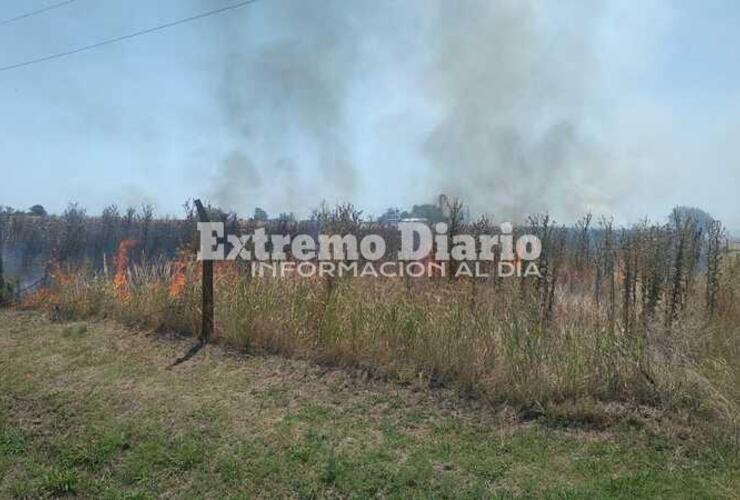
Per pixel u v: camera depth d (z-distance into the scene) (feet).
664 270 20.40
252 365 19.44
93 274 30.66
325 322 20.26
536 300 20.01
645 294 19.92
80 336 23.90
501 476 12.10
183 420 15.15
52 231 38.14
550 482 11.84
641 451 13.09
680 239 21.07
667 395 15.03
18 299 31.45
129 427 14.80
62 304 28.86
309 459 12.89
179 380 18.19
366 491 11.62
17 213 42.80
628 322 18.15
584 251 27.12
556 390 15.38
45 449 14.12
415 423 14.79
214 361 20.01
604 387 15.40
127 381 18.15
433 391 16.63
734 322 19.40
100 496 12.03
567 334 17.29
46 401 16.80
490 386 15.99
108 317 26.99
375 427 14.56
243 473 12.50
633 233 23.65
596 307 20.11
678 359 16.19
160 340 22.80
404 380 17.30
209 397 16.66
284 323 21.11
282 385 17.53
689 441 13.35
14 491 12.34
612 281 21.29
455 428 14.46
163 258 29.58
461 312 18.95
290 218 29.14
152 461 13.12
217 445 13.71
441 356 17.58
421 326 18.72
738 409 14.33
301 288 22.57
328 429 14.43
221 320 22.52
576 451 13.19
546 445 13.47
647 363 15.84
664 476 11.98
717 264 21.83
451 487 11.66
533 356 16.22
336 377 17.95
